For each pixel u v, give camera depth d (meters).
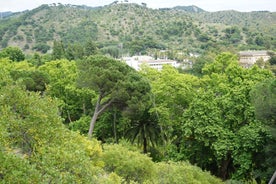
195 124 22.75
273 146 20.81
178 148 26.38
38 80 35.66
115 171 17.83
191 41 161.62
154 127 30.81
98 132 32.22
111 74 27.56
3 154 8.05
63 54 72.44
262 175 21.48
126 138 31.61
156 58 120.94
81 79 28.58
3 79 13.41
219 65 30.48
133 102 27.34
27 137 11.18
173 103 27.98
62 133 11.98
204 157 24.58
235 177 22.11
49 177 8.47
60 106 34.16
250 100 22.72
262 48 140.88
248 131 21.23
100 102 32.25
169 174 16.64
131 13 193.00
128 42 151.00
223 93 25.30
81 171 9.43
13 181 7.52
